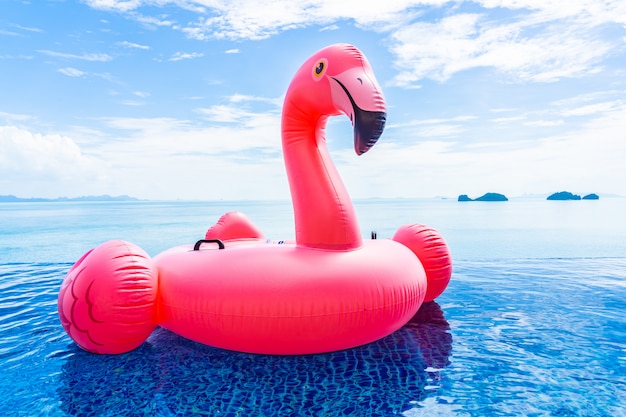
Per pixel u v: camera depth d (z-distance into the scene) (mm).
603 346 2799
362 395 2109
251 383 2254
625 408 1977
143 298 2502
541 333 3068
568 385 2223
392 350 2729
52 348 2828
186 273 2592
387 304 2504
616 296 4199
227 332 2402
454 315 3529
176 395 2127
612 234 11531
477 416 1908
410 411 1953
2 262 6844
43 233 12734
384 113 2463
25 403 2055
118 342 2488
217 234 4176
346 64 2605
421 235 3475
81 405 2033
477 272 5539
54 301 4191
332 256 2561
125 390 2186
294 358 2586
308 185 2705
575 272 5535
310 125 2822
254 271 2439
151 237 11758
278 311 2326
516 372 2389
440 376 2336
